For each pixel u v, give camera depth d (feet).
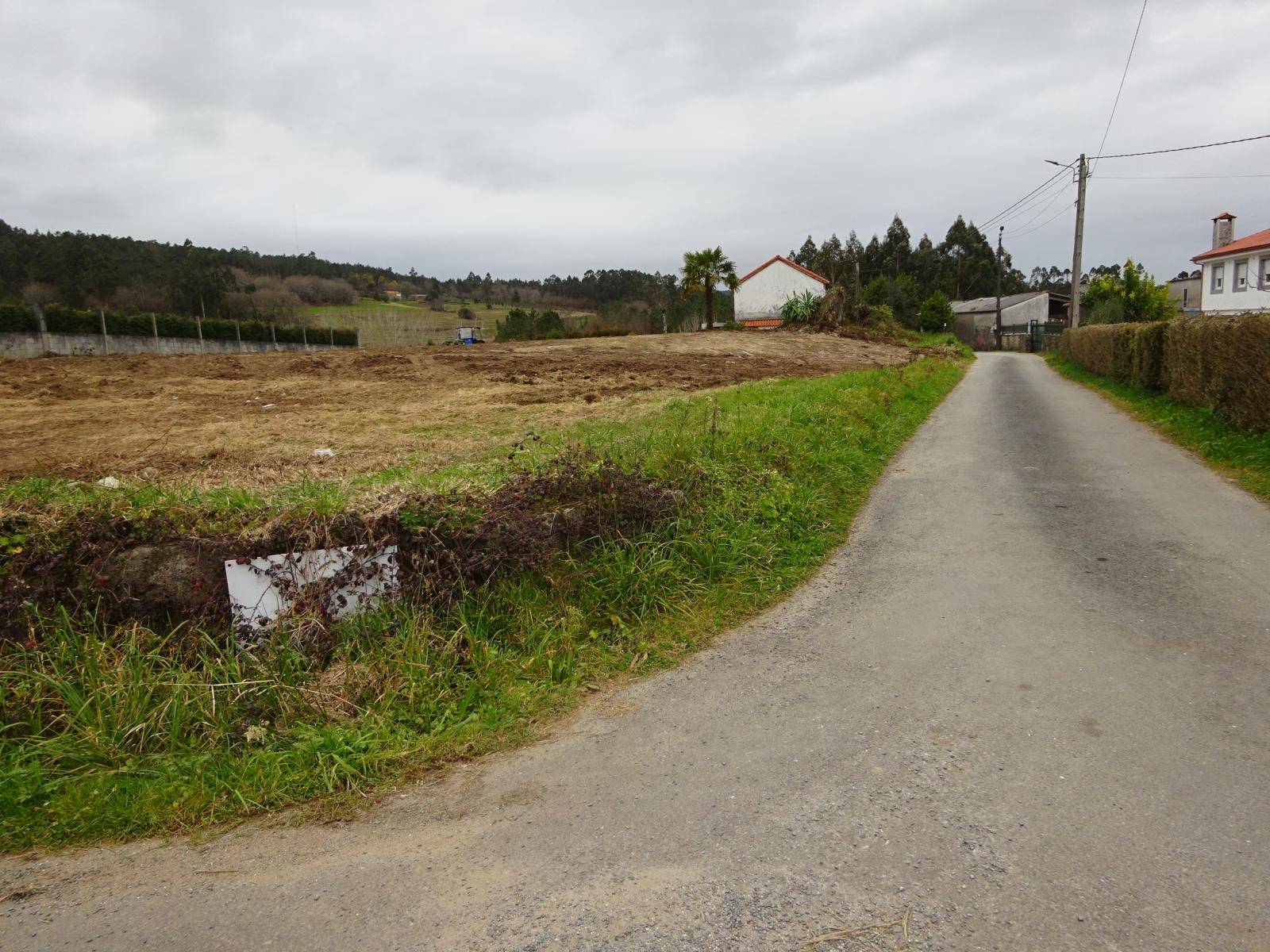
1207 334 34.14
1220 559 16.85
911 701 11.44
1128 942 6.63
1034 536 19.65
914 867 7.77
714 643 14.39
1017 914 7.03
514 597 14.61
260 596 12.93
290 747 10.84
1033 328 160.56
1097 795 8.80
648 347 93.71
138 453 30.58
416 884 8.01
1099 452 30.58
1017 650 12.96
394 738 11.00
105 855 8.93
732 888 7.61
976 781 9.25
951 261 307.17
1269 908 6.93
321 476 24.48
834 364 83.10
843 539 20.79
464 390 54.24
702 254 143.13
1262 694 10.91
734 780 9.66
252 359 70.79
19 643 11.68
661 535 17.57
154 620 12.67
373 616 13.55
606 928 7.13
